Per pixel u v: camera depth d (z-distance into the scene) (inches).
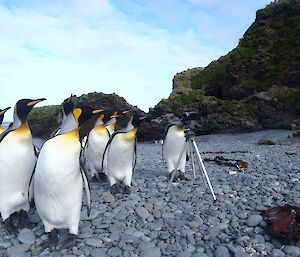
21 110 75.4
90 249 73.6
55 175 70.1
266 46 400.8
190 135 112.5
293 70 367.2
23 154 77.2
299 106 332.8
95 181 135.4
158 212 92.8
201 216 91.0
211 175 141.1
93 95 416.8
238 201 101.7
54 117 471.8
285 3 413.1
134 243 75.9
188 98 407.8
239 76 402.0
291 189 113.3
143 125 394.0
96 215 90.7
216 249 71.5
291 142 272.4
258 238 75.9
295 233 74.4
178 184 124.9
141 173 151.6
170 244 75.9
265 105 349.4
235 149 248.5
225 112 368.2
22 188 79.5
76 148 72.4
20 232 79.0
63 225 75.1
